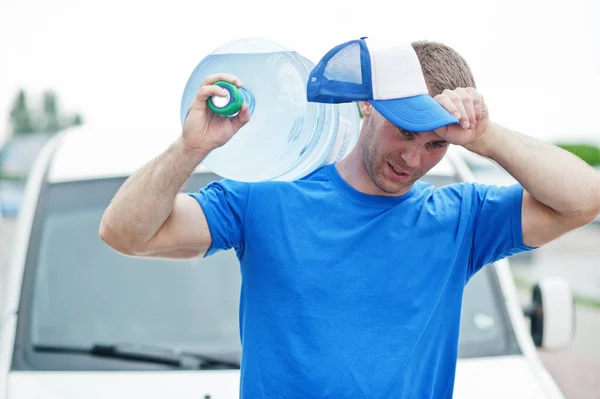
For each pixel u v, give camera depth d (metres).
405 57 2.86
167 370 4.12
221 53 3.04
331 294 2.99
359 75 2.87
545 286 4.69
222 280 4.50
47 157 5.09
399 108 2.82
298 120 3.09
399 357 2.98
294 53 3.13
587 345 11.69
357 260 3.01
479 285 4.65
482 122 3.03
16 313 4.33
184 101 3.04
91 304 4.38
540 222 3.16
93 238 4.60
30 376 4.07
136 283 4.46
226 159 3.12
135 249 2.99
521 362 4.28
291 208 3.05
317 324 2.97
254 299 3.04
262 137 3.09
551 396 4.04
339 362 2.95
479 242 3.21
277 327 2.99
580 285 15.52
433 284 3.06
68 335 4.27
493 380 4.13
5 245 12.64
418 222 3.08
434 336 3.09
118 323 4.32
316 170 3.17
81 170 4.90
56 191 4.79
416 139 2.86
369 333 2.98
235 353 4.20
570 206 3.07
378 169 2.94
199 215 3.05
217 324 4.33
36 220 4.67
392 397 2.97
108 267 4.51
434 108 2.82
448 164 5.05
